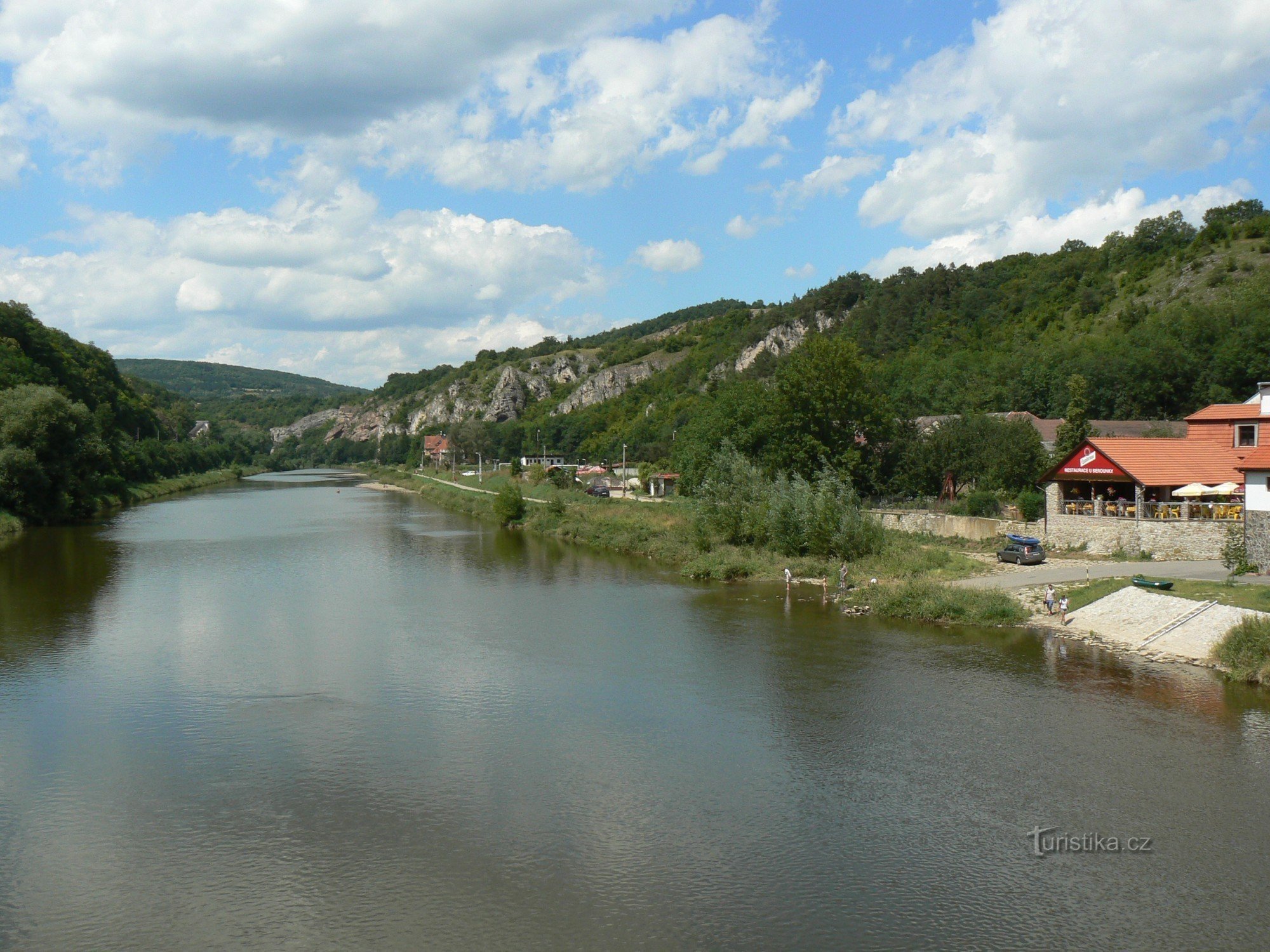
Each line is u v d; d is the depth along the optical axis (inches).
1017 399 4571.9
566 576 2230.6
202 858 767.1
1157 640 1369.3
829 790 888.3
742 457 2684.5
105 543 2957.7
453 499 4724.4
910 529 2689.5
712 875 735.1
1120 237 7253.9
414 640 1519.4
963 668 1285.7
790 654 1389.0
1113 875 724.0
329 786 910.4
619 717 1111.0
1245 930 650.8
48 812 853.8
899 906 687.7
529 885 722.2
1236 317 4493.1
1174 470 2028.8
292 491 6328.7
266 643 1499.8
